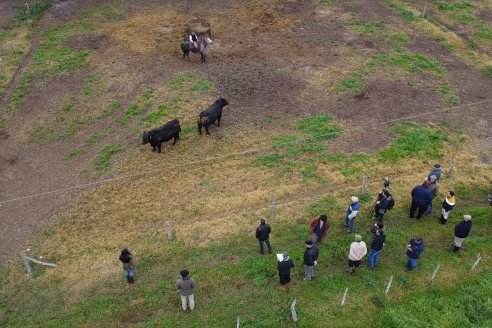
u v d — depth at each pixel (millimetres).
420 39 28484
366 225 16578
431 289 14320
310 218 16812
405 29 29562
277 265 14156
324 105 22750
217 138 20703
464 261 15211
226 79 24609
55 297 14320
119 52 27188
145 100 23188
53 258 15594
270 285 14492
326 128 21141
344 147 20109
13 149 20625
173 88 23984
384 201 15719
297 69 25438
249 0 33094
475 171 18844
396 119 21719
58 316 13750
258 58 26469
